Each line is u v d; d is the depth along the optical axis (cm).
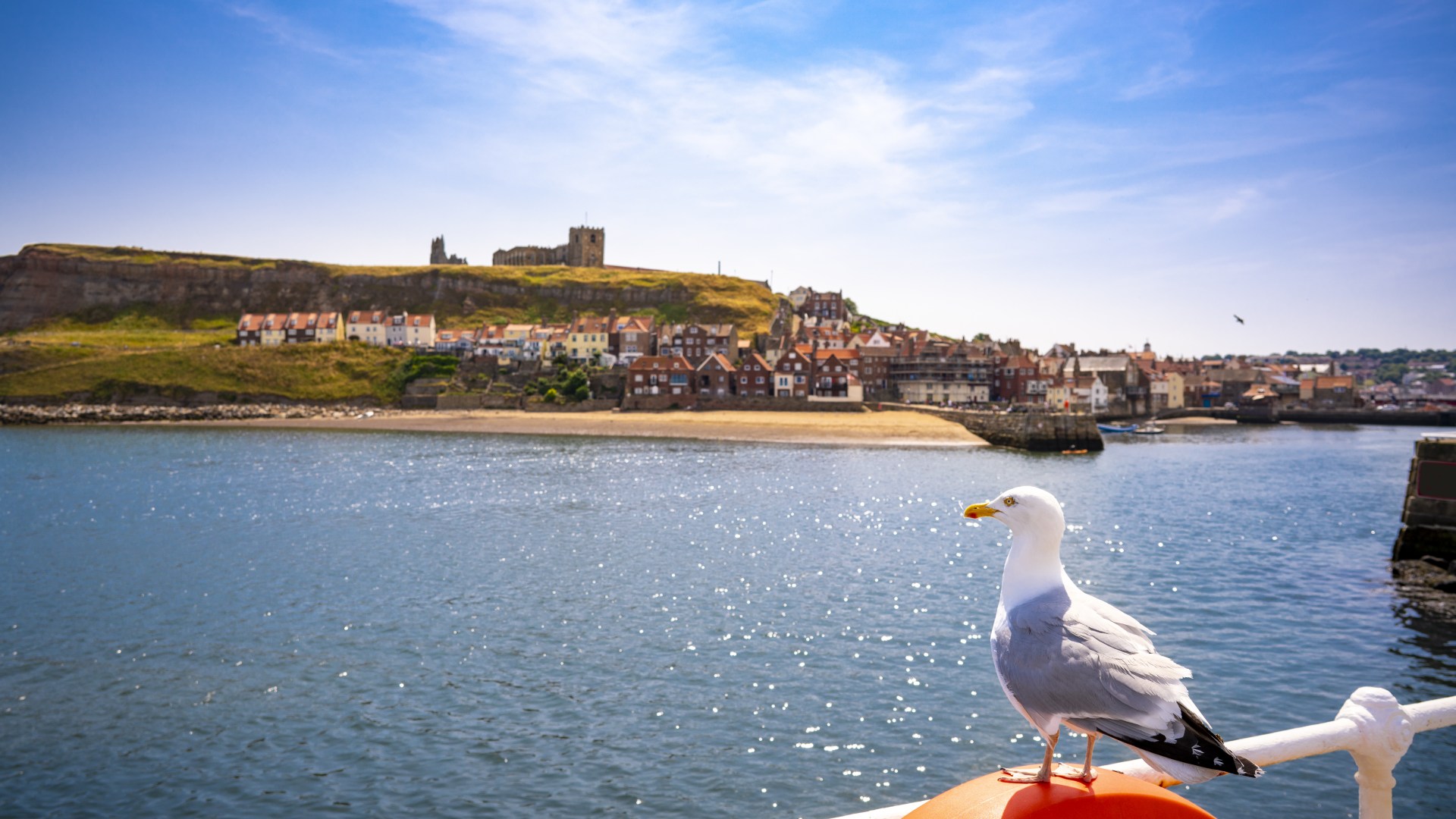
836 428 13038
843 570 4428
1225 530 5553
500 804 2169
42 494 7081
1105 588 4019
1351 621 3453
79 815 2138
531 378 18012
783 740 2472
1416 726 474
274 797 2206
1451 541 4191
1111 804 383
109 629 3459
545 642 3284
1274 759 452
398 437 13050
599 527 5666
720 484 7875
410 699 2764
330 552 4866
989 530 5600
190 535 5362
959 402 17700
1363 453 11619
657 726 2566
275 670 3012
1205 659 3031
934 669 2973
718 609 3706
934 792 2200
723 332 19150
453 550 4931
